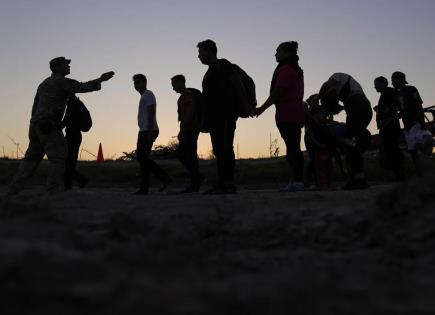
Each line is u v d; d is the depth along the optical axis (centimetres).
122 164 2167
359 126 942
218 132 930
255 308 303
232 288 337
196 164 1088
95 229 566
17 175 971
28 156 979
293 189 942
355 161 945
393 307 313
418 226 493
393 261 433
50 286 321
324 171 1025
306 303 312
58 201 751
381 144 1135
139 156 1098
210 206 704
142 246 460
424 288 354
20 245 405
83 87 972
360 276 392
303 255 473
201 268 404
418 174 1121
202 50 930
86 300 306
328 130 1007
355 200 705
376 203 574
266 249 504
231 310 299
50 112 951
